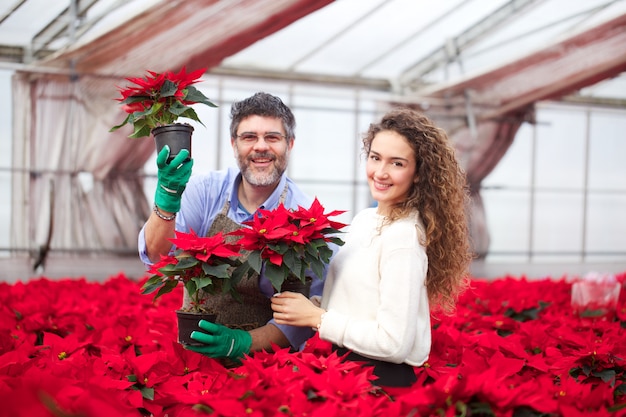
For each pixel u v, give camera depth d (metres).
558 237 13.65
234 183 2.35
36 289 3.64
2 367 1.80
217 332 1.93
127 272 9.76
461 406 1.49
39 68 10.05
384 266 1.80
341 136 12.27
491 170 12.55
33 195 10.41
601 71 10.00
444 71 11.37
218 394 1.61
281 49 10.53
